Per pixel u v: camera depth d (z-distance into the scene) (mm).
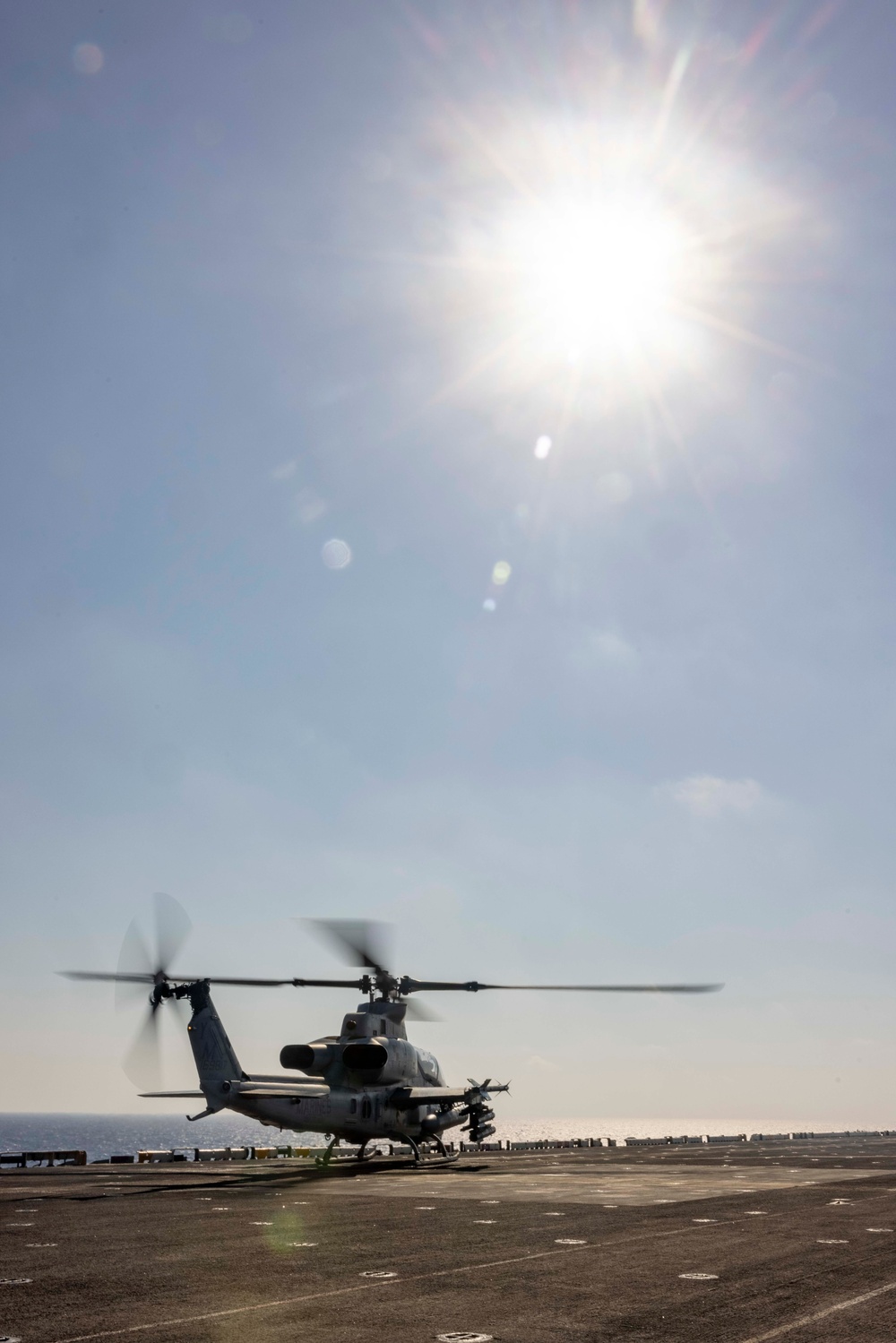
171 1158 43938
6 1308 10984
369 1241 16672
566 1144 71062
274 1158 48500
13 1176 32781
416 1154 40281
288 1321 10398
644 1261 14672
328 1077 36750
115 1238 16797
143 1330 9859
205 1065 34188
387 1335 9781
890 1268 14219
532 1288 12461
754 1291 12391
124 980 32562
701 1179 32469
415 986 37812
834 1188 28656
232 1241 16500
